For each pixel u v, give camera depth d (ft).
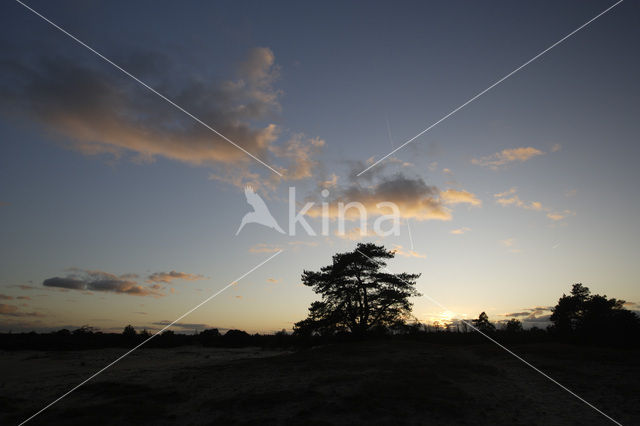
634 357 68.28
